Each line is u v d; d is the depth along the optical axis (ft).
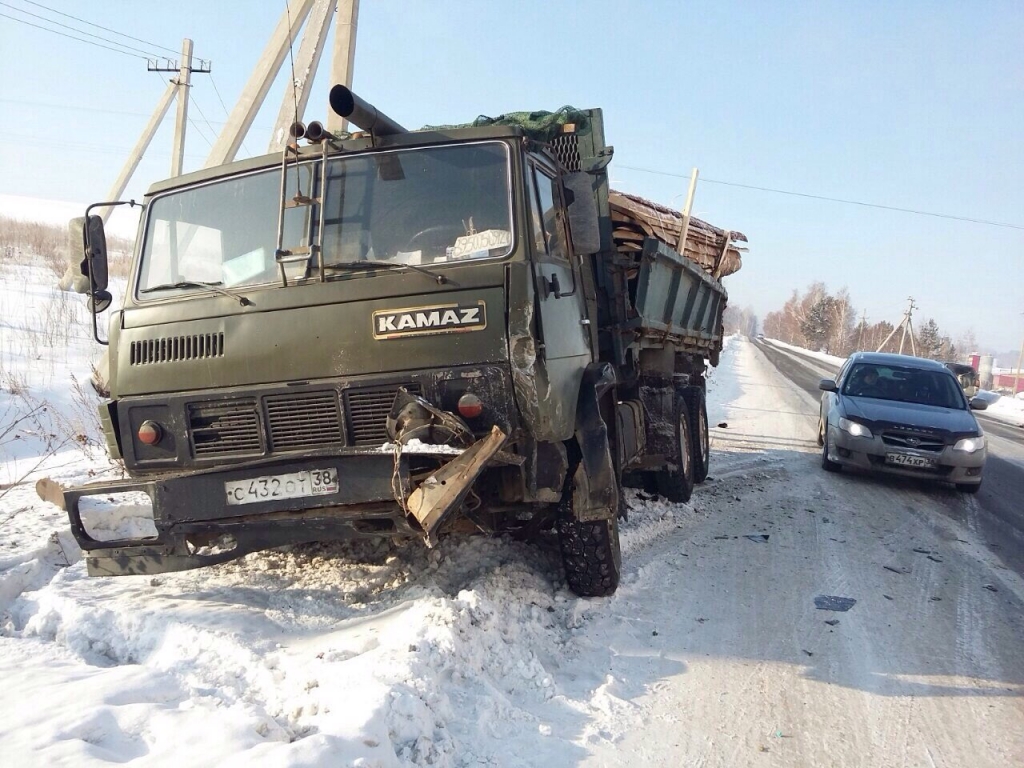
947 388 33.86
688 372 29.01
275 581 15.47
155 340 13.51
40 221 184.44
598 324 20.34
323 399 12.59
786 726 11.38
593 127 21.13
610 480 14.65
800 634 14.80
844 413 31.76
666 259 22.56
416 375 12.32
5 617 13.52
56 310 58.70
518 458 12.16
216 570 16.16
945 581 18.54
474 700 10.89
